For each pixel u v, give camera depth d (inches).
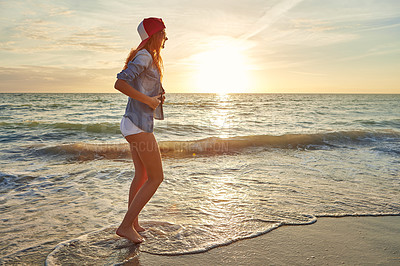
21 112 777.6
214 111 877.2
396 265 69.8
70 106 1047.0
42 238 86.4
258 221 97.8
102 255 73.9
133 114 76.0
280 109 1010.1
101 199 124.3
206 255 74.4
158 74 77.7
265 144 279.1
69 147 235.8
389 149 261.9
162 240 82.6
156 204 115.9
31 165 189.3
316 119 633.6
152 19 77.2
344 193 130.6
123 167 185.6
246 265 69.4
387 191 134.0
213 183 148.5
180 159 216.4
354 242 82.4
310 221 97.9
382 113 860.6
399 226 94.7
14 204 117.3
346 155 233.8
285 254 75.1
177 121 560.1
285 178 158.6
